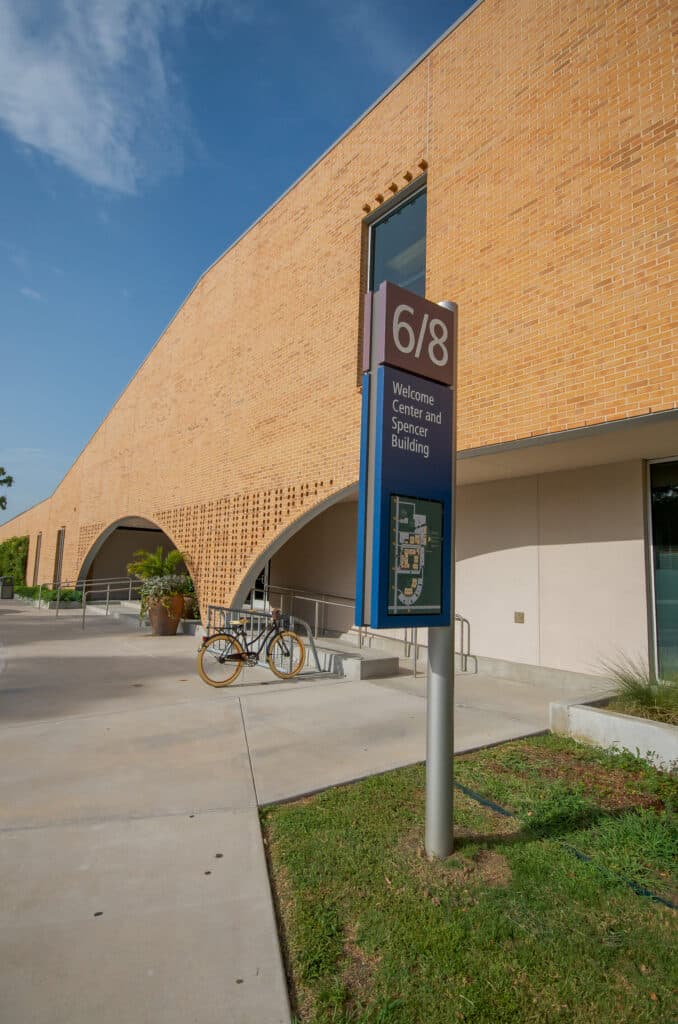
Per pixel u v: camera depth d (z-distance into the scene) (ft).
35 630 49.26
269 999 8.04
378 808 13.96
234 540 45.01
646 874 11.44
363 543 11.79
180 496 55.52
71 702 23.91
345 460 34.50
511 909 10.21
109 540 90.89
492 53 27.68
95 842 12.17
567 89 24.14
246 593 43.60
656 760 17.08
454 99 29.53
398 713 22.70
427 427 12.40
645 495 27.53
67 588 83.20
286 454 40.06
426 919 9.86
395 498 11.66
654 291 20.52
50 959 8.69
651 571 27.20
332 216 38.01
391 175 33.45
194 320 56.44
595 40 23.30
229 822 13.14
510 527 33.04
